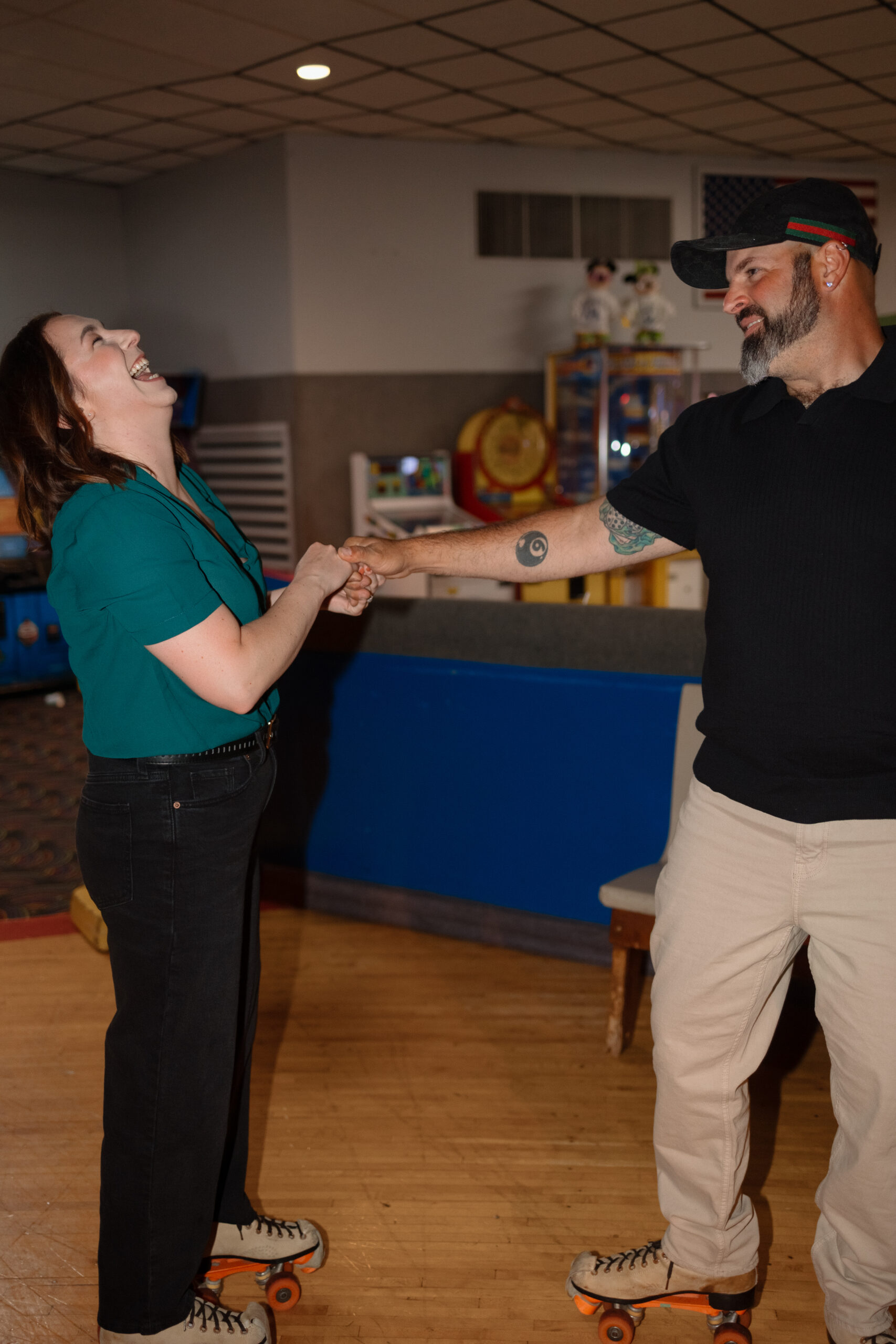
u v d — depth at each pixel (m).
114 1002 2.98
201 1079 1.56
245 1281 1.92
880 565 1.40
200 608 1.41
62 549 1.43
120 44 5.06
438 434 7.54
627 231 7.92
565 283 7.80
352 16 4.79
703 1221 1.68
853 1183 1.53
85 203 7.91
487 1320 1.81
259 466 7.36
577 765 3.06
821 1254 1.65
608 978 3.06
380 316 7.21
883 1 4.79
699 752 1.66
